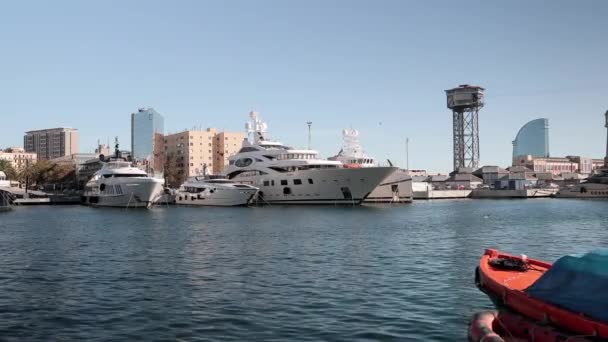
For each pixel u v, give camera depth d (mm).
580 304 15234
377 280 26125
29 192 144375
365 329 17984
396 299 22094
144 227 58188
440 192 164625
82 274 28391
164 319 19328
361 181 96688
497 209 95938
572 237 47156
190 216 77000
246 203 103562
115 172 107875
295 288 24375
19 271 29438
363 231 51281
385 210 89688
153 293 23547
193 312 20234
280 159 106312
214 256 34594
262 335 17375
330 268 29656
